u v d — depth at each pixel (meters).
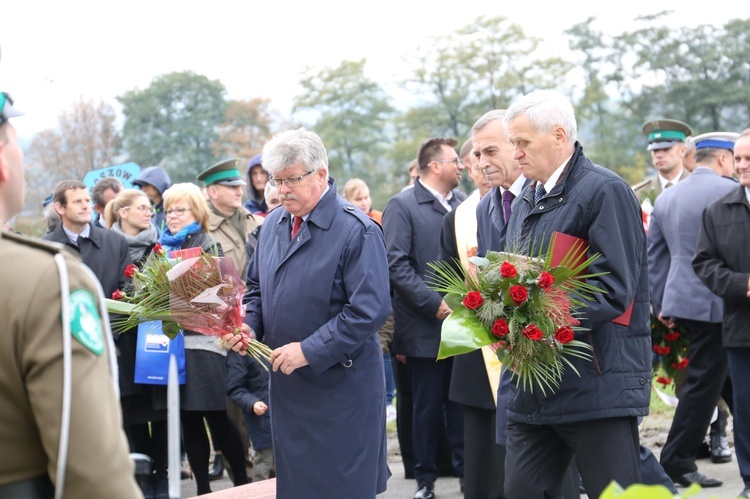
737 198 5.60
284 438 4.11
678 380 6.84
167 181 8.94
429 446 6.17
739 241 5.54
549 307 3.52
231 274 4.08
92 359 1.87
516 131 3.79
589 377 3.66
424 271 6.24
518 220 4.04
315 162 4.03
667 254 6.64
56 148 31.48
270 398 4.18
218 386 5.82
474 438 5.55
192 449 6.02
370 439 4.11
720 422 6.88
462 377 5.53
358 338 3.95
